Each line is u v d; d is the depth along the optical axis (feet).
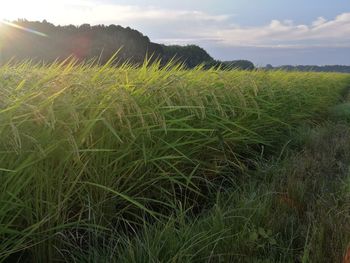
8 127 8.52
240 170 17.47
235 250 9.75
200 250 9.14
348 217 11.07
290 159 19.42
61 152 9.53
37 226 8.77
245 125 19.86
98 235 10.09
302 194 13.60
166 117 14.07
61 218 10.07
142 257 9.09
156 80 14.71
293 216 12.14
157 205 13.23
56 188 9.82
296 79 37.35
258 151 22.22
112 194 11.39
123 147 11.87
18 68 15.16
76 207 10.96
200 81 17.60
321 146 23.62
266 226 11.15
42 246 9.39
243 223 11.06
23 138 8.77
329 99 52.54
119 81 13.89
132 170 12.40
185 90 14.73
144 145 11.72
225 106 18.35
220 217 11.01
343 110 42.50
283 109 27.43
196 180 15.21
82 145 10.85
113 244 10.37
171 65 18.03
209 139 15.60
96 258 9.17
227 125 18.45
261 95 23.59
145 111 12.42
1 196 8.53
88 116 11.20
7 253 8.64
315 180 15.38
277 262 9.53
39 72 12.91
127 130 11.63
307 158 19.06
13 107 8.23
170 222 10.82
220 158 16.58
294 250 10.27
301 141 24.72
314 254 9.60
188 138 14.67
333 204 12.64
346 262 9.05
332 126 31.94
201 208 13.96
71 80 11.03
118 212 11.47
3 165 8.66
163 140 12.71
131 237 11.03
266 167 17.56
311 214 11.76
